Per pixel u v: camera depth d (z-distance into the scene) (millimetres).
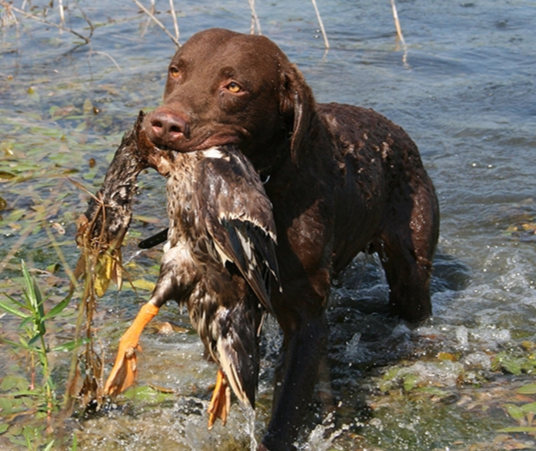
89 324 5930
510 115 13031
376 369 7266
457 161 11547
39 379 6566
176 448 6043
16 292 7883
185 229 5109
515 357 7387
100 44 16172
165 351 7297
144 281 8305
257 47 5773
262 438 5906
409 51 16125
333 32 17312
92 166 10859
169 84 5914
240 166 5066
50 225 9242
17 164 10711
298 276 6121
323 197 6242
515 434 6191
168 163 5434
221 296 5223
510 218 10156
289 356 6125
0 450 5730
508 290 8750
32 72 14641
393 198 7637
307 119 5766
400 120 12852
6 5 15852
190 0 19062
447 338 7754
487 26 17656
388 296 8633
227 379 5383
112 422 6250
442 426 6328
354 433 6277
